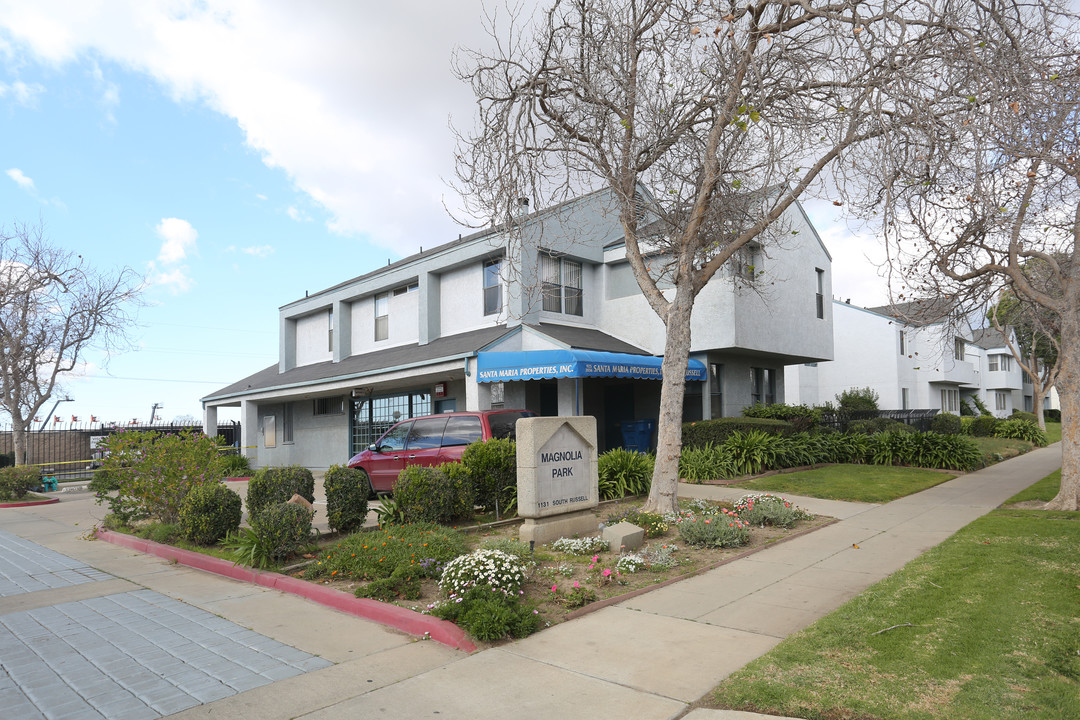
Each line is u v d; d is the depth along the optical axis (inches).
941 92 335.3
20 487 734.5
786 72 393.4
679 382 421.1
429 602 250.1
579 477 371.9
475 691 175.0
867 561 304.8
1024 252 426.3
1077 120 326.6
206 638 224.5
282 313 1144.8
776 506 404.5
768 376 888.3
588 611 241.8
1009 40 338.0
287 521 322.0
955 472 649.0
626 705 163.3
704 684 174.2
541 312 737.6
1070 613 206.1
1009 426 1135.0
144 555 382.6
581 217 760.3
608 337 778.8
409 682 182.2
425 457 510.9
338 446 993.5
